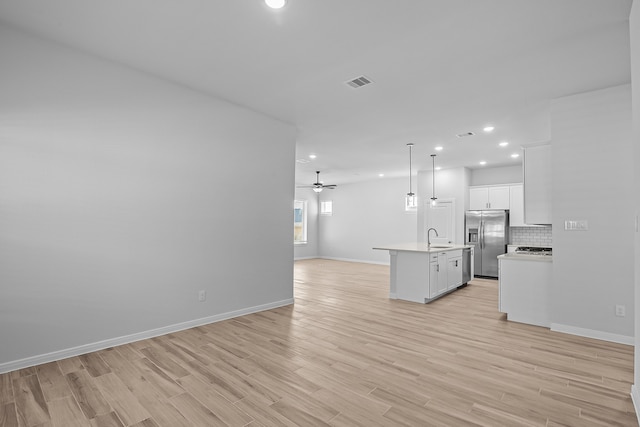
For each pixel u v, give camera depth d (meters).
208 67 3.29
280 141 4.80
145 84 3.41
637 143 2.12
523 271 4.10
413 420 2.00
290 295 4.95
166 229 3.55
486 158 7.18
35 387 2.37
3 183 2.60
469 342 3.36
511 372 2.66
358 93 3.84
